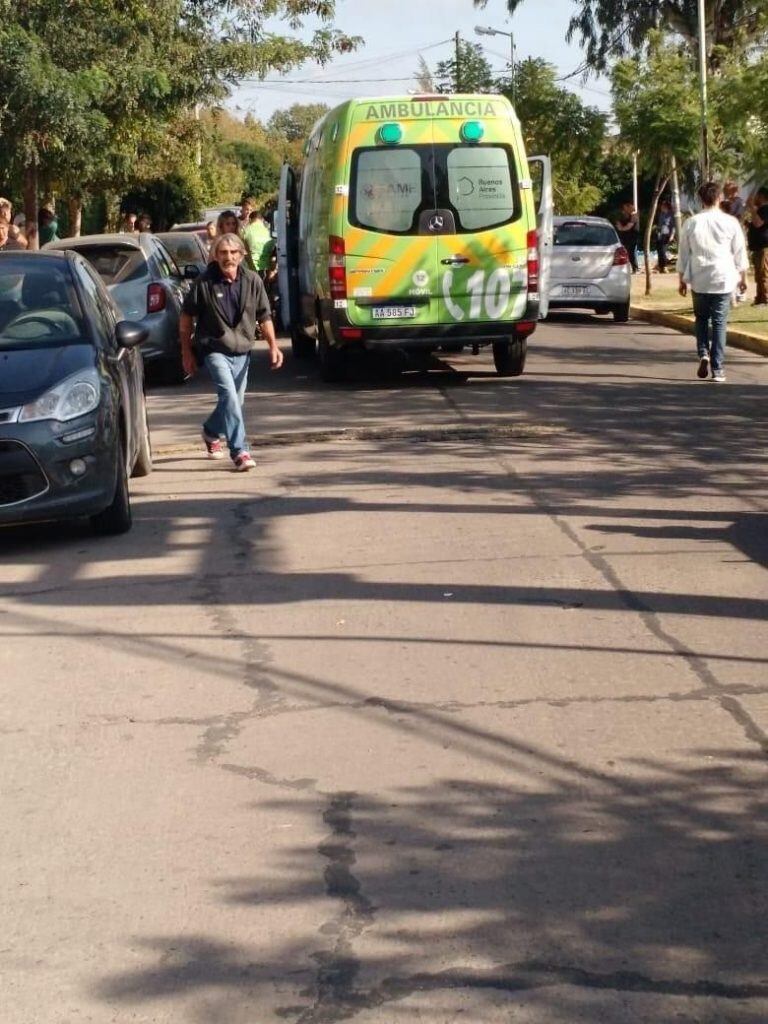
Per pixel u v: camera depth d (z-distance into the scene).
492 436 12.45
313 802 5.05
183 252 22.81
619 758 5.36
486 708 5.91
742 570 7.93
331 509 9.76
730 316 22.47
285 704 6.05
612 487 10.23
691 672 6.29
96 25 22.59
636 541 8.63
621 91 29.55
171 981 3.91
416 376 16.97
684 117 28.42
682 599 7.39
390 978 3.87
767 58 21.72
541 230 18.88
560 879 4.43
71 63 22.31
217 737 5.71
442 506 9.72
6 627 7.38
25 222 24.80
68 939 4.17
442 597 7.55
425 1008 3.71
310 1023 3.67
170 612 7.49
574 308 27.17
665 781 5.15
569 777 5.20
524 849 4.64
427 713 5.88
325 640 6.90
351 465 11.36
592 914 4.20
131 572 8.34
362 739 5.63
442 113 15.42
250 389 16.28
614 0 43.12
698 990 3.78
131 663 6.70
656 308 25.45
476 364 18.00
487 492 10.13
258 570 8.25
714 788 5.08
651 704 5.91
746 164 23.06
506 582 7.80
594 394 15.04
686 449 11.70
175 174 42.97
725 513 9.37
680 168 29.97
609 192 54.09
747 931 4.09
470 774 5.25
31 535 9.42
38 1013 3.78
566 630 6.93
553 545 8.58
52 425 8.67
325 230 15.84
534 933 4.09
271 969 3.95
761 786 5.09
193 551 8.77
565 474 10.71
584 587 7.66
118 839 4.82
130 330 9.76
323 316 16.14
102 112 23.08
